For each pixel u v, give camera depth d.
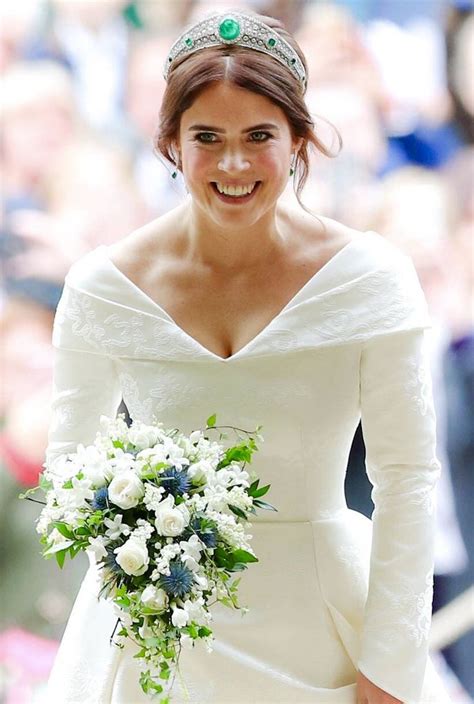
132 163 16.09
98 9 16.23
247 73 7.44
